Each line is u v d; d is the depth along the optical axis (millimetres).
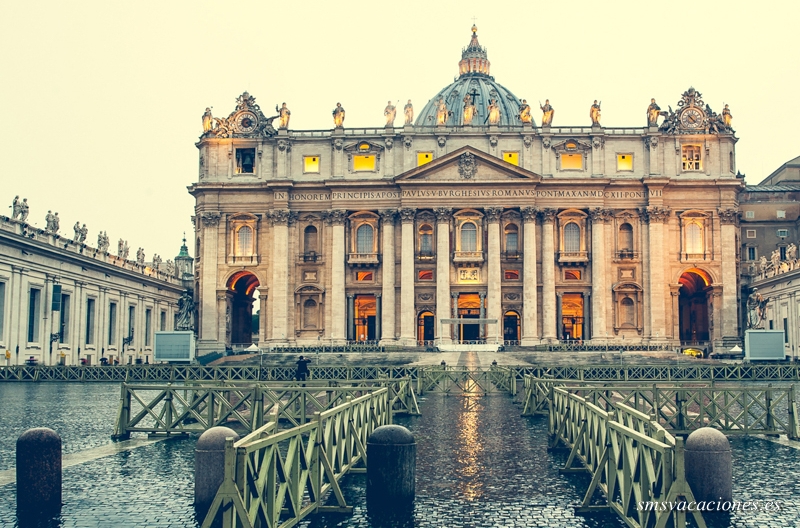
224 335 104688
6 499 18141
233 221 106188
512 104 155875
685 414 28766
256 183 105312
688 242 104562
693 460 16953
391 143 105375
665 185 103375
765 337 72938
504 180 102625
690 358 82625
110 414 36031
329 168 106188
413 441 17750
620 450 16375
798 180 119750
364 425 23406
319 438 17422
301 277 105312
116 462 22953
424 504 17703
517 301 104438
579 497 18359
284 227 104188
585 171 104875
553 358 83625
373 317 107625
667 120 106125
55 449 17484
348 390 27656
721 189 104250
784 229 112438
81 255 86750
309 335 105125
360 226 105688
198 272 106750
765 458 23859
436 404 42344
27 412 36844
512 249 104938
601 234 103500
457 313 104750
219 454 16984
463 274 104125
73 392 50406
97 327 92375
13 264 73125
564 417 24844
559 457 23703
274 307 103375
